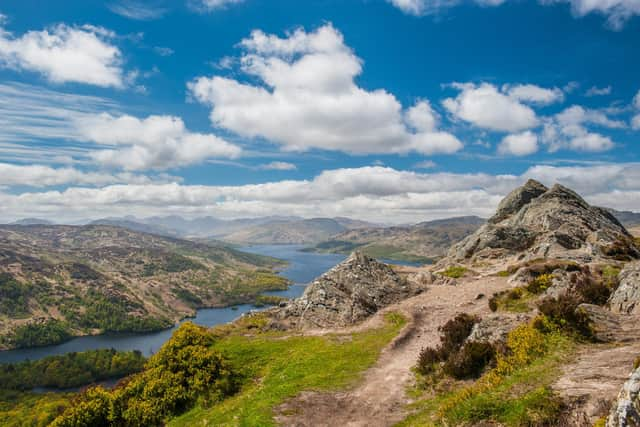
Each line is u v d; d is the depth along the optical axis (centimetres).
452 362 1666
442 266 5844
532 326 1600
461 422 1114
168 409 1934
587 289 2133
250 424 1491
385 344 2314
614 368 1126
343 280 3566
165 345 2284
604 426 797
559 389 1066
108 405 1962
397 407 1504
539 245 4728
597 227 5462
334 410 1548
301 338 2655
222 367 2131
